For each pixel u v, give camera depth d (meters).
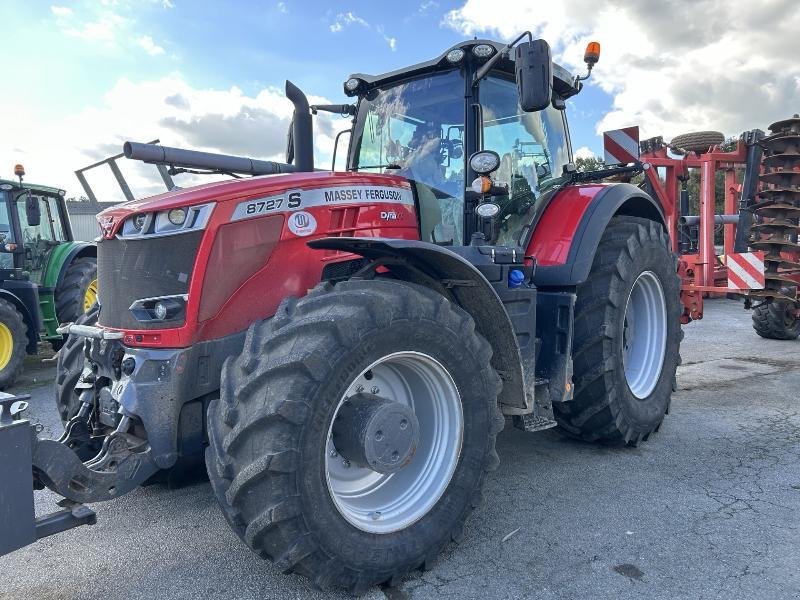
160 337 2.53
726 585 2.38
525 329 3.27
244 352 2.31
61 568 2.60
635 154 4.90
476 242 3.25
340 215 2.90
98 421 2.76
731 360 6.75
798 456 3.77
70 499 2.21
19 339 6.64
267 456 2.07
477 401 2.66
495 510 3.07
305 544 2.14
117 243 2.75
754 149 6.12
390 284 2.50
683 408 4.85
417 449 2.65
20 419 1.97
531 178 3.94
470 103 3.48
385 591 2.39
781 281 5.76
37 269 7.73
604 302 3.67
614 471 3.56
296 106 3.44
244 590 2.40
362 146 3.96
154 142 3.43
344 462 2.53
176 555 2.69
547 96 2.92
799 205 5.71
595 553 2.64
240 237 2.62
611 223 4.08
